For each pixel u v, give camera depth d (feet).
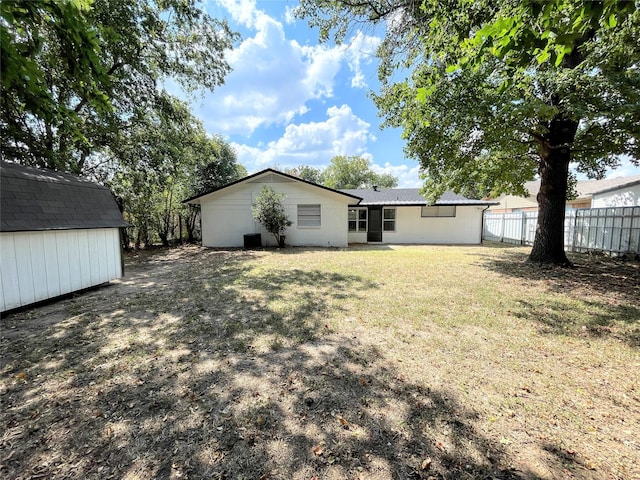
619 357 9.60
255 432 6.40
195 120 43.04
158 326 12.61
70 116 9.29
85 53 8.08
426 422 6.68
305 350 10.32
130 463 5.60
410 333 11.68
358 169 125.08
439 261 29.12
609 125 19.04
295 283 20.11
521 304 15.08
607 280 19.90
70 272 17.39
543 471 5.34
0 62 6.86
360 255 34.42
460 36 11.27
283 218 41.83
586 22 6.47
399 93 21.34
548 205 25.49
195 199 44.80
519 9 6.94
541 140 23.50
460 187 29.91
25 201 15.42
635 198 36.76
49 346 10.71
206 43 34.78
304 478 5.26
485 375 8.63
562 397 7.54
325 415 6.95
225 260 31.32
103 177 38.96
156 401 7.50
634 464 5.47
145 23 28.32
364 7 22.13
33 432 6.40
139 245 47.44
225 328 12.32
